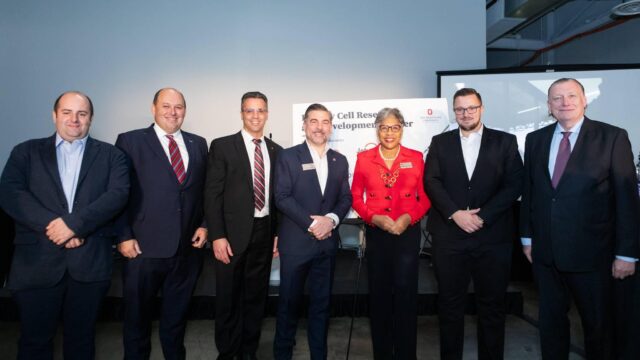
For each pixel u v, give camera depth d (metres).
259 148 2.14
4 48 4.41
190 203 1.97
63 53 4.42
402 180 1.97
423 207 1.98
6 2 4.39
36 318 1.60
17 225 1.64
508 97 3.84
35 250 1.61
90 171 1.69
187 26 4.47
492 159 1.90
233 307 2.02
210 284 3.21
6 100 4.42
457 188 1.93
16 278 1.59
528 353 2.38
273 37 4.50
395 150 2.04
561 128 1.81
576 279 1.72
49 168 1.65
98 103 4.45
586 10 5.64
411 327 1.89
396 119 1.96
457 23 4.52
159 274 1.88
